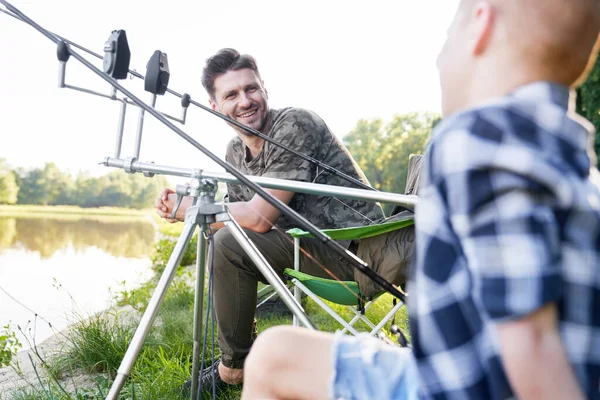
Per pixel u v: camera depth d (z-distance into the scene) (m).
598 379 0.79
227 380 2.50
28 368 3.47
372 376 1.02
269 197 1.46
